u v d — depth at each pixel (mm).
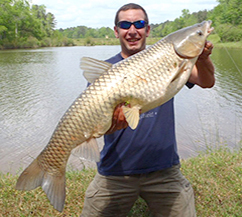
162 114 1102
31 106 4281
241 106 3871
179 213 1105
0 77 6992
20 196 1502
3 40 22391
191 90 4988
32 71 8023
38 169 978
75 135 908
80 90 5410
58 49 21062
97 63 904
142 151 1083
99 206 1154
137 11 1164
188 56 913
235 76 6109
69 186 1603
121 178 1118
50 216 1369
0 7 22156
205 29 928
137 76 888
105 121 896
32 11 27234
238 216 1337
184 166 1841
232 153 2096
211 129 2977
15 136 3051
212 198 1476
